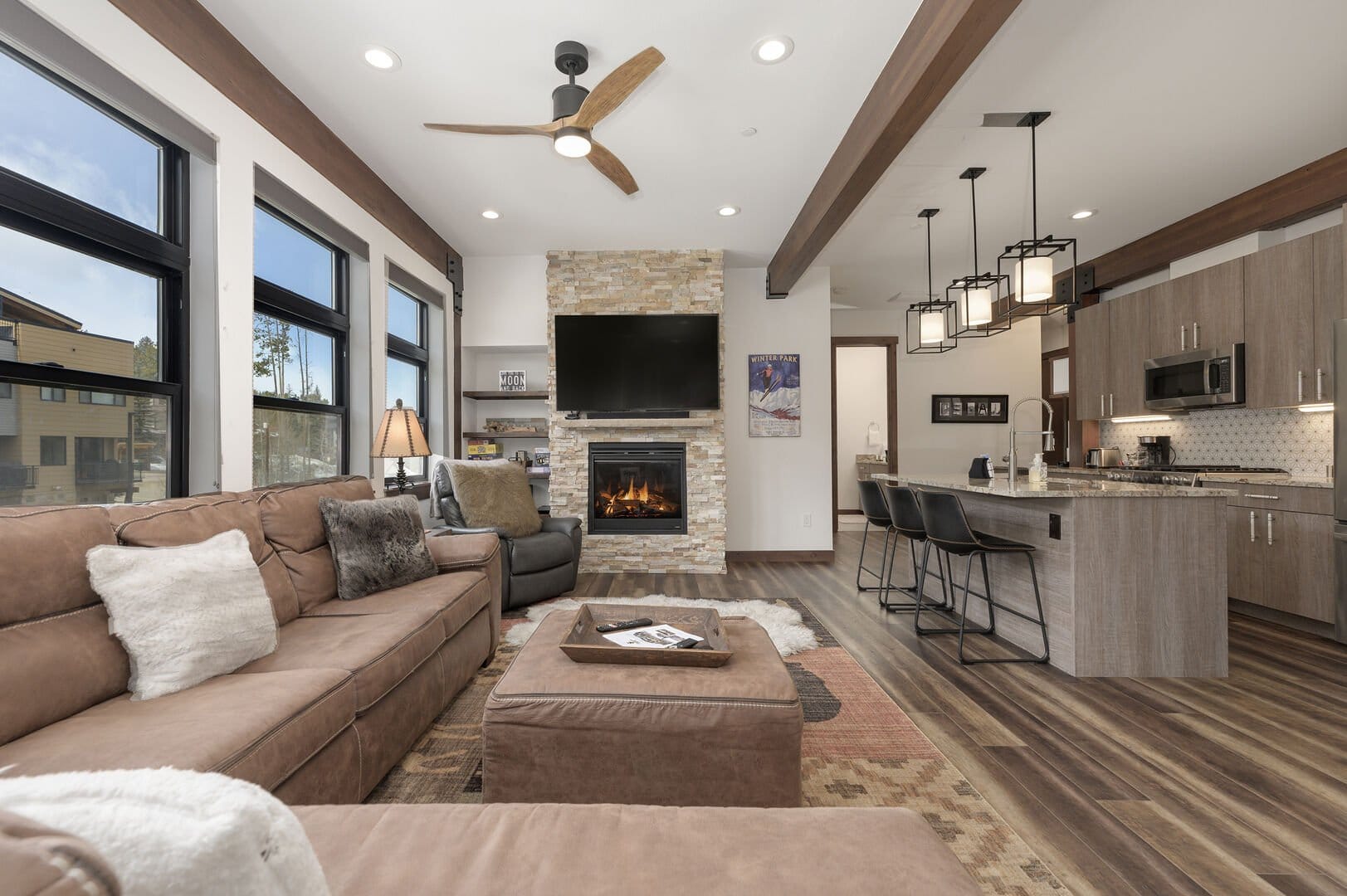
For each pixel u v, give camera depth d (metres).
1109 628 2.76
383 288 3.90
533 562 3.89
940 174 3.84
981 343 7.59
